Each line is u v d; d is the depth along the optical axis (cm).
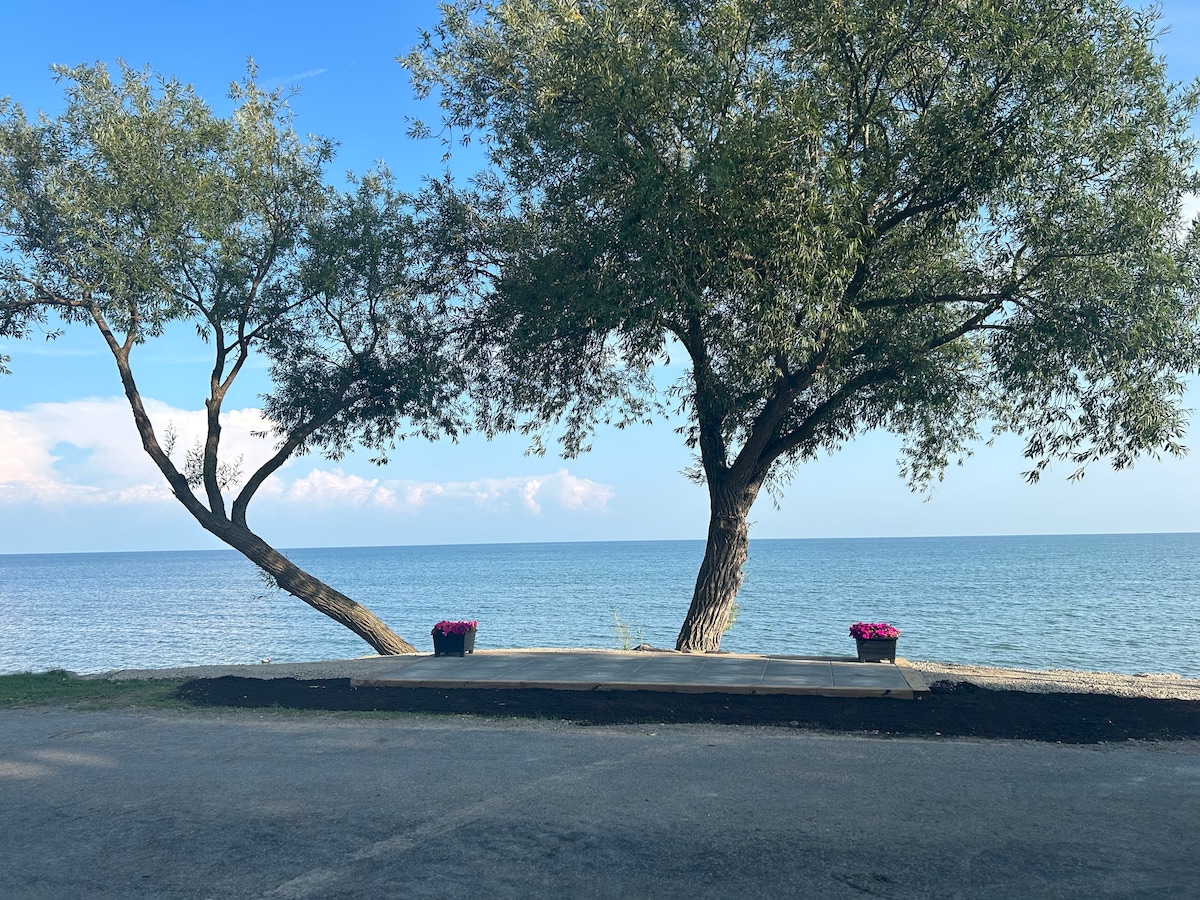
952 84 1127
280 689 1084
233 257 1510
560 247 1288
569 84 1210
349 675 1177
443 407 1708
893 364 1324
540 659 1264
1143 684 1053
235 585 9325
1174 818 568
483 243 1595
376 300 1638
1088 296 1105
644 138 1157
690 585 7131
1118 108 1109
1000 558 12375
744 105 1149
